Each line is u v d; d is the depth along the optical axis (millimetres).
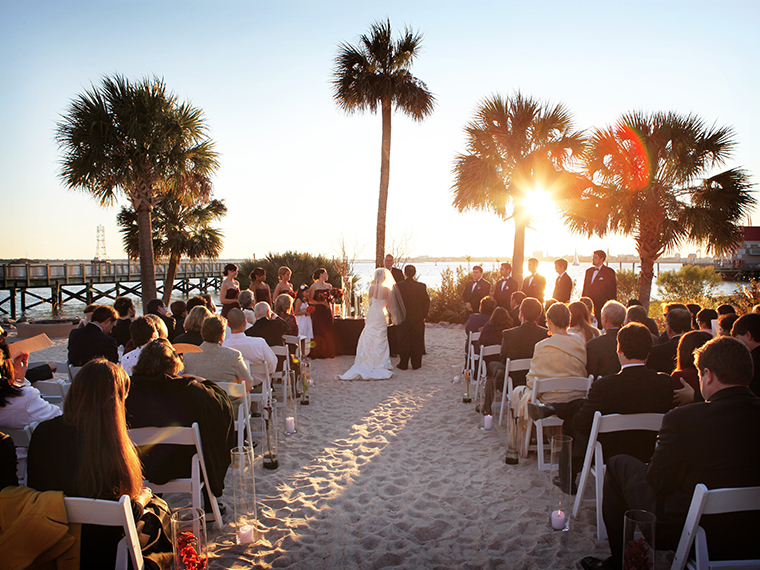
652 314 12367
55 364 4387
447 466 3994
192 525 2209
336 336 9250
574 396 3680
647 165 9859
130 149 12156
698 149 9672
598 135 10336
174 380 2711
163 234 18969
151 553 1945
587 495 3234
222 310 8117
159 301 5750
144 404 2676
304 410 5680
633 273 16203
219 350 3838
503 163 11594
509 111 11422
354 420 5277
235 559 2678
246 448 3900
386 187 12898
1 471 1841
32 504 1672
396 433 4844
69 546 1711
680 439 2031
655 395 2838
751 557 1938
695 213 9703
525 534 2910
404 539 2885
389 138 12828
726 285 21906
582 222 10672
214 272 40406
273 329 5668
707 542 1938
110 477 1819
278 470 3938
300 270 17844
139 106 12219
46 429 1896
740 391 2016
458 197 11984
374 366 7531
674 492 2104
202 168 13242
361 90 12227
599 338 4004
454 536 2916
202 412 2729
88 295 27250
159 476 2678
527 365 4668
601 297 8250
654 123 9891
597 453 2818
